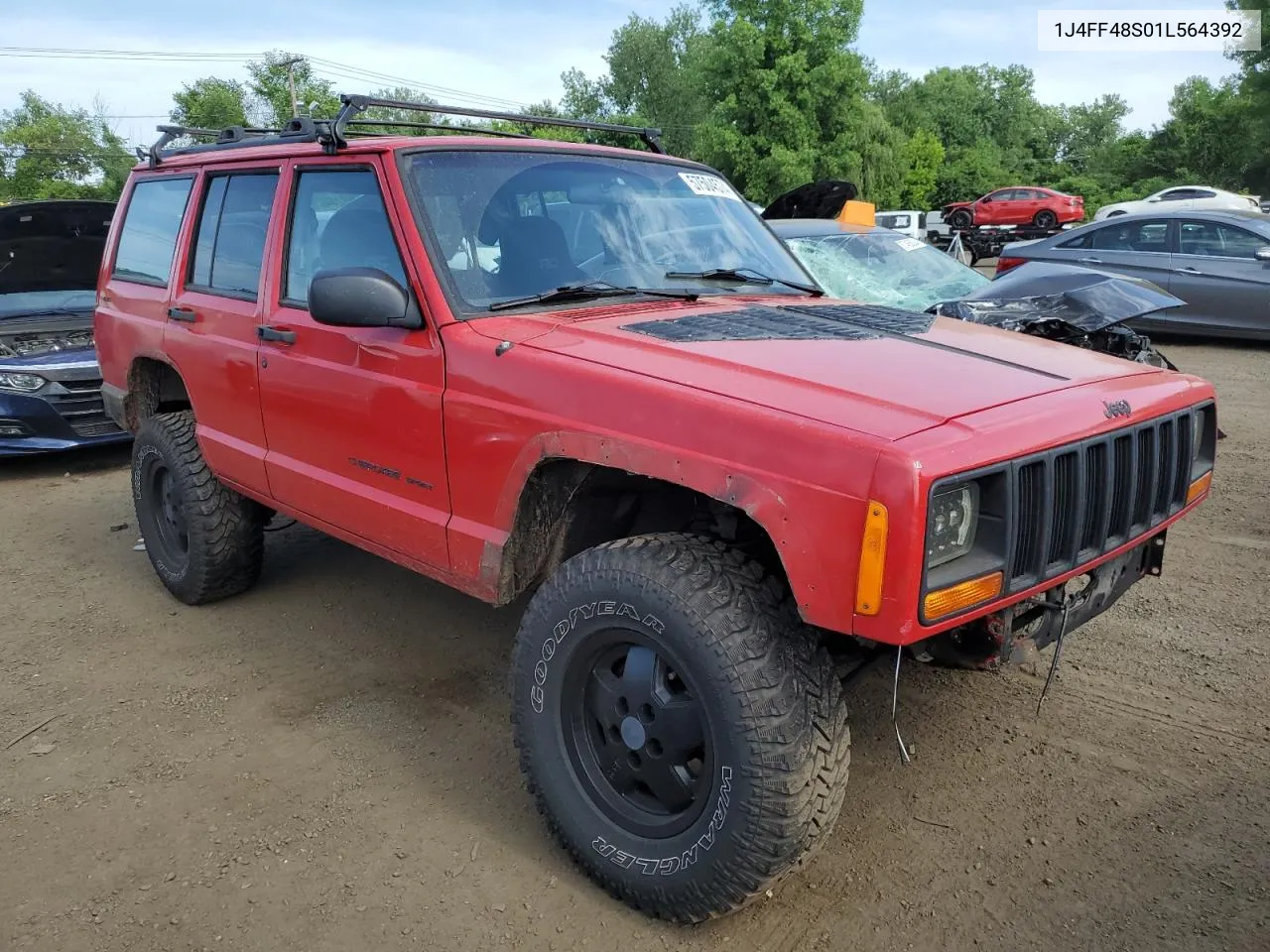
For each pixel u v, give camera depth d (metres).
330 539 5.50
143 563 5.25
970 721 3.43
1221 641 4.00
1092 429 2.32
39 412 7.07
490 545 2.76
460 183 3.15
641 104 55.06
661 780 2.40
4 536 5.80
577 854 2.57
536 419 2.56
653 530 3.00
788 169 33.41
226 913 2.51
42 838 2.83
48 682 3.83
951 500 2.03
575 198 3.39
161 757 3.27
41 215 7.31
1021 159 72.50
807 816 2.18
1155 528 2.68
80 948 2.39
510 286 3.05
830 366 2.43
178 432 4.32
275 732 3.43
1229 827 2.80
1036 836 2.79
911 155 54.38
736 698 2.15
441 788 3.07
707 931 2.43
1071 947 2.36
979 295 6.24
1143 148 59.03
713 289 3.42
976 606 2.07
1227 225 11.16
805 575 2.04
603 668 2.54
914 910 2.50
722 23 34.66
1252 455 6.84
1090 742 3.28
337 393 3.24
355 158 3.23
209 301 3.96
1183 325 11.47
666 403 2.29
